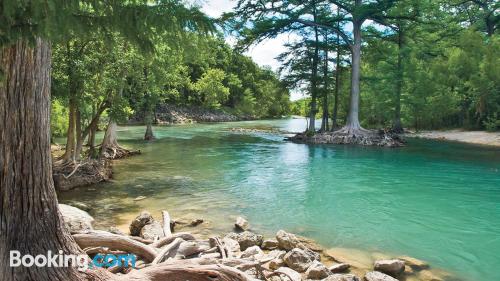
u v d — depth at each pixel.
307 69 37.16
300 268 6.61
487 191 14.04
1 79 3.05
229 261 5.55
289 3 31.94
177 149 25.50
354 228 9.68
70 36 2.68
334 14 35.66
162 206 11.16
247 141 32.06
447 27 42.84
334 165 19.83
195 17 2.63
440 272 7.06
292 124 61.81
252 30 32.59
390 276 6.33
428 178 16.48
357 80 33.69
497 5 41.00
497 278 6.85
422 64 42.56
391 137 31.23
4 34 2.38
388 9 31.83
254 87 89.81
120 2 2.58
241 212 10.83
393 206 11.88
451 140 34.06
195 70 74.88
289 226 9.71
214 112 74.62
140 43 2.77
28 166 3.71
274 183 15.08
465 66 36.78
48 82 3.93
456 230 9.65
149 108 29.80
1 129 3.56
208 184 14.51
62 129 28.50
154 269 4.52
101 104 16.30
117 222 9.43
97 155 17.23
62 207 8.32
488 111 37.31
